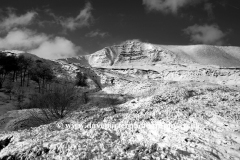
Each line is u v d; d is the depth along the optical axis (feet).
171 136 39.68
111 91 192.13
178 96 80.23
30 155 37.01
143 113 61.05
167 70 536.01
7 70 206.80
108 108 76.95
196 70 442.91
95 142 38.42
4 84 196.44
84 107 100.48
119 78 317.42
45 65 294.05
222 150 32.86
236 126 43.57
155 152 32.48
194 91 90.22
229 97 73.05
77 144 37.40
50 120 80.79
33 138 45.78
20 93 179.42
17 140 45.93
